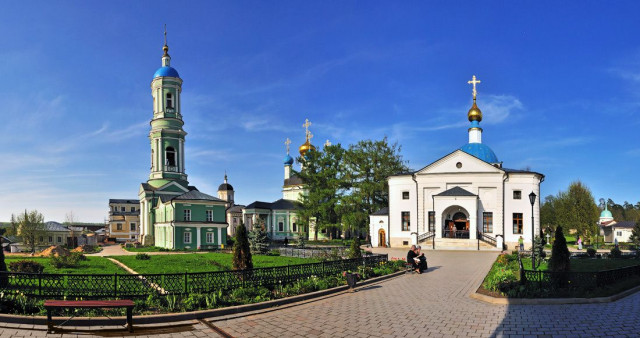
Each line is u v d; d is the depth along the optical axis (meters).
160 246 52.81
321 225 60.81
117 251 47.84
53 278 12.97
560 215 63.44
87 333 9.95
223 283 14.29
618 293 14.44
